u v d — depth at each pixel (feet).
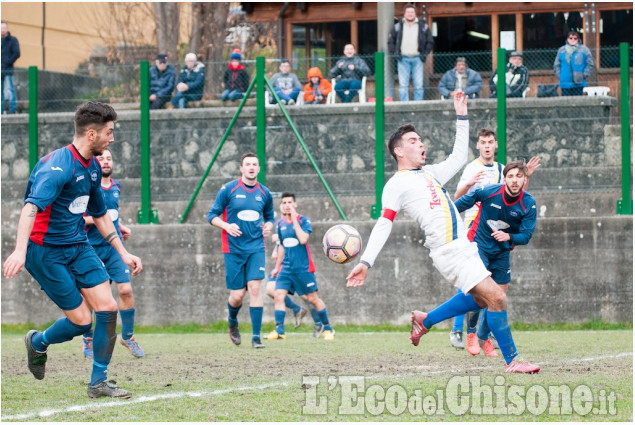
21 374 57.16
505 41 131.95
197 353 70.18
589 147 101.55
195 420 39.42
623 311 94.22
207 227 101.60
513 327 94.38
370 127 105.60
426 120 104.73
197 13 164.76
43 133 112.06
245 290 77.25
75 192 45.93
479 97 104.47
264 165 102.58
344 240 51.39
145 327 101.60
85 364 63.46
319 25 140.26
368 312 97.71
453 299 53.36
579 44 103.35
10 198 112.47
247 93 103.81
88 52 175.73
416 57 106.63
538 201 100.73
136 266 50.37
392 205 48.73
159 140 110.52
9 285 105.09
